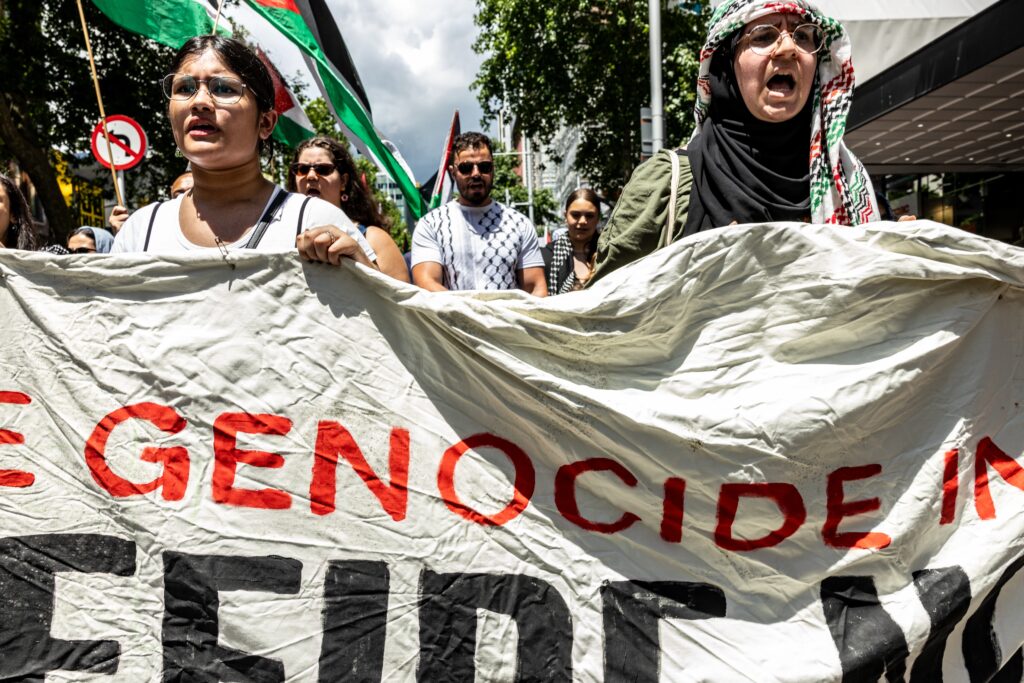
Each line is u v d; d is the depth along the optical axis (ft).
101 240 17.19
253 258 6.47
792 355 6.72
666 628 6.32
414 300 6.41
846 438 6.57
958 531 6.76
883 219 8.89
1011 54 24.54
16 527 6.25
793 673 6.19
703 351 6.70
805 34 7.86
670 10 63.05
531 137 71.05
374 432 6.44
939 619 6.41
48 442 6.36
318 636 6.16
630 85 64.44
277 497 6.32
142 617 6.14
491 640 6.26
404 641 6.22
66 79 48.67
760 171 8.02
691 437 6.42
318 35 20.70
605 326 6.61
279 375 6.43
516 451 6.51
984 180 45.44
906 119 33.14
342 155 12.96
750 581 6.44
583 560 6.40
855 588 6.48
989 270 6.73
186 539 6.22
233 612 6.14
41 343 6.43
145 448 6.33
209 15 18.21
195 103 6.78
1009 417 7.00
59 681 6.04
